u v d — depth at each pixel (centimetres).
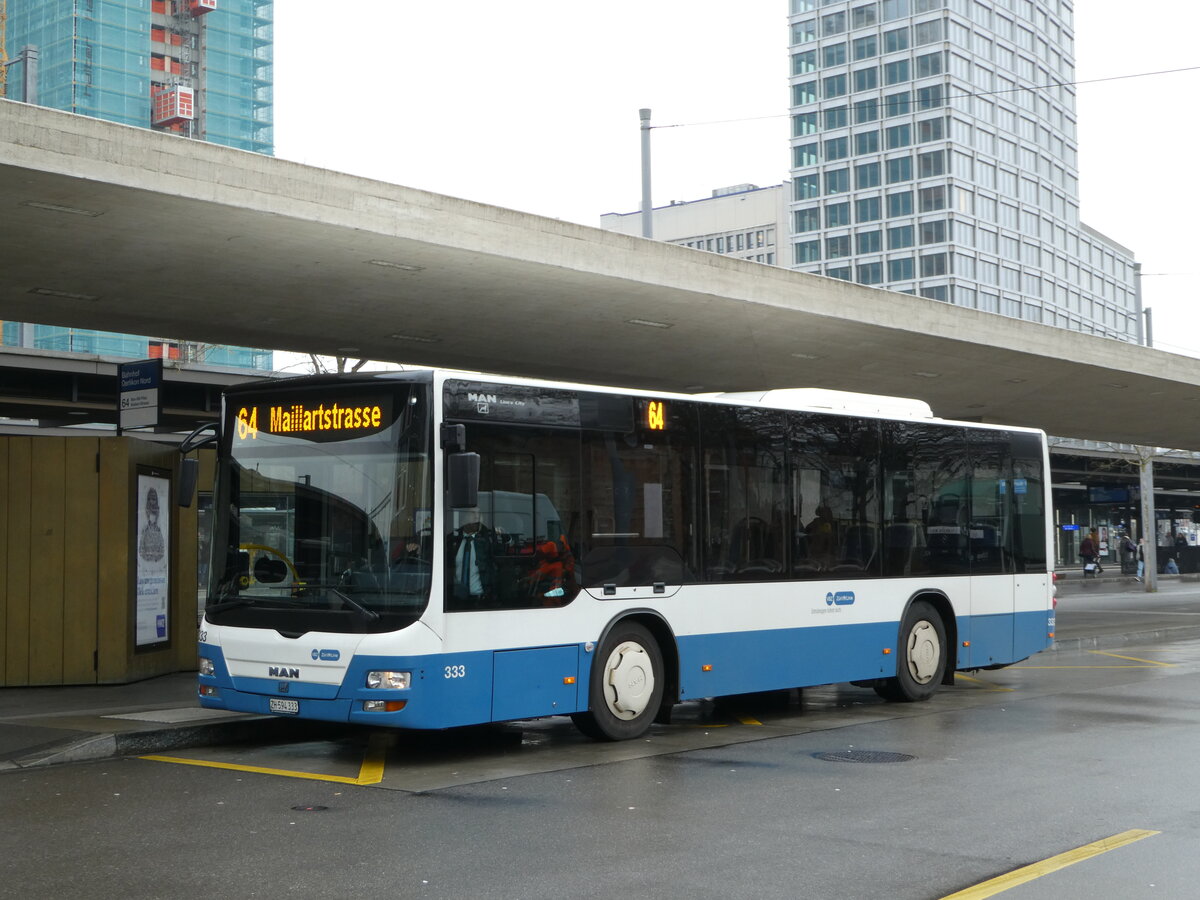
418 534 1016
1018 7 12700
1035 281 12625
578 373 2852
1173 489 7669
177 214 1501
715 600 1245
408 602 1008
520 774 980
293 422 1081
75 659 1519
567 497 1124
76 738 1070
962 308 2480
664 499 1209
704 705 1471
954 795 885
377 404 1045
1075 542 7894
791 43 12825
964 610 1542
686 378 2931
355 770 1002
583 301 2052
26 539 1527
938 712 1373
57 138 1332
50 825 788
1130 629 2586
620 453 1174
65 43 13725
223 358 11281
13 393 3059
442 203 1669
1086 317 13625
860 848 725
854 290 2262
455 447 1016
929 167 11831
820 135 12544
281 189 1509
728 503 1270
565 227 1814
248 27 15475
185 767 1015
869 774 973
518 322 2225
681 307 2112
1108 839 747
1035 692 1559
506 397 1086
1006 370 2850
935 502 1519
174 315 2139
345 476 1048
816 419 1377
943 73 11775
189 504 1133
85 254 1697
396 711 997
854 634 1394
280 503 1074
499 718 1052
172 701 1356
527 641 1077
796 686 1321
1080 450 5978
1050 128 13100
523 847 728
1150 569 4694
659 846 730
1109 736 1168
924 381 3006
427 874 666
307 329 2283
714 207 15700
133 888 637
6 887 639
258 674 1056
